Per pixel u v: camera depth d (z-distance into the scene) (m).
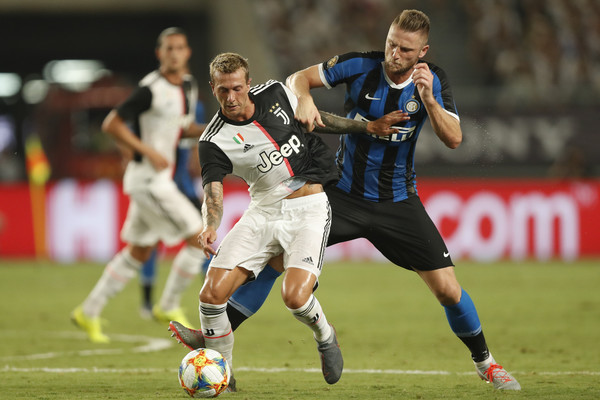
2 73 116.12
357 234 20.92
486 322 34.03
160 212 31.34
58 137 80.62
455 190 59.78
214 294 18.42
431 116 19.03
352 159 20.77
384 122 19.88
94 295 30.16
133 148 30.80
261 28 83.94
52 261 60.44
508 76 79.50
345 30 83.44
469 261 59.19
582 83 79.25
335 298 42.75
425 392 19.75
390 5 84.69
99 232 60.38
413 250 20.48
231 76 17.75
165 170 31.64
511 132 67.25
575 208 60.03
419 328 32.78
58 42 101.06
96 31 100.12
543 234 59.91
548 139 66.94
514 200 59.81
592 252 60.09
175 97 31.44
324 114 19.77
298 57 82.12
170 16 96.69
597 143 66.81
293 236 19.00
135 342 29.73
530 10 82.50
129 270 30.94
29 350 27.81
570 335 30.48
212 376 18.64
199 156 19.17
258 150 18.81
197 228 31.97
